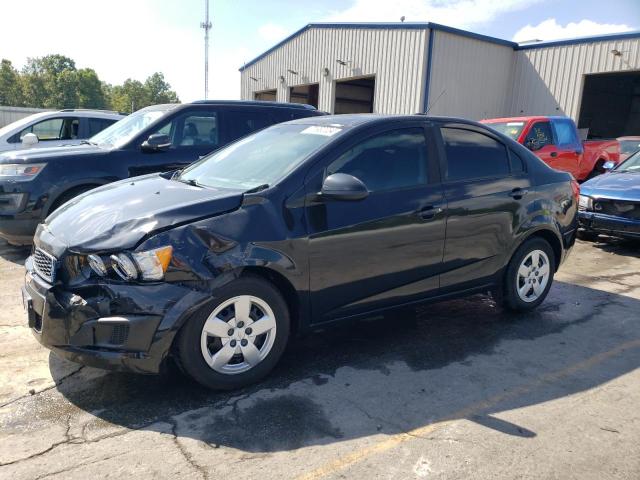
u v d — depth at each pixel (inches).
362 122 152.6
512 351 157.0
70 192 240.4
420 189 153.6
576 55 693.9
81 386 130.1
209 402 123.9
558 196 189.9
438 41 678.5
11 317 173.8
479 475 99.4
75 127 405.1
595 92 1079.0
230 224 124.3
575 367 147.2
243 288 124.3
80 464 100.4
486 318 184.2
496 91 757.9
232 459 102.8
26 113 1087.0
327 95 843.4
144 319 113.7
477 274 169.9
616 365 149.0
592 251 297.4
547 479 98.7
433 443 109.3
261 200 129.9
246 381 129.4
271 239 127.2
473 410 123.1
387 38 723.4
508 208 172.9
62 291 118.8
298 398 126.6
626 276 244.1
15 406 120.7
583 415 121.9
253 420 116.6
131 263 114.3
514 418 119.9
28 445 106.2
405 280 152.6
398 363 147.3
